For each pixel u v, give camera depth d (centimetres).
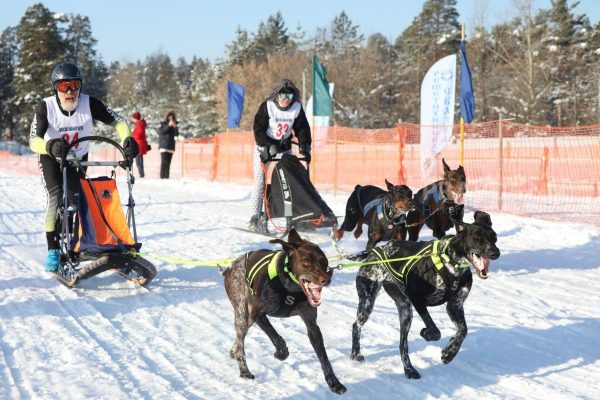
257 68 5216
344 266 454
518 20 4209
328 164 1956
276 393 413
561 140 1808
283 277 414
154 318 574
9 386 413
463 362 469
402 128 1559
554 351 493
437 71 1251
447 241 441
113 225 651
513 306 616
